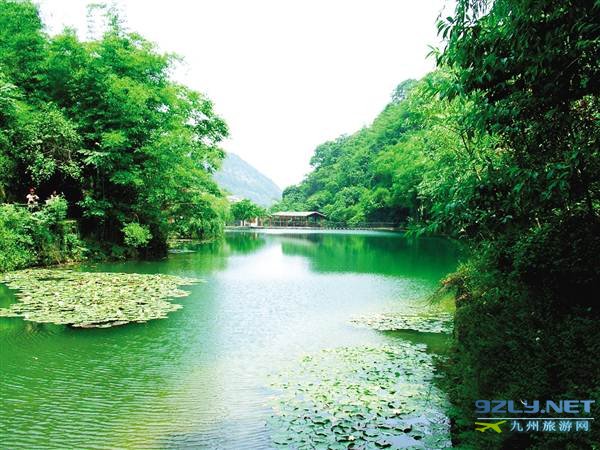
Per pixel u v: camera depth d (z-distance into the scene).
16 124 18.16
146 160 21.42
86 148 20.61
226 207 38.72
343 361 7.12
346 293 13.25
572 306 4.38
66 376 6.51
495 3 4.02
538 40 3.73
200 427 4.97
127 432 4.86
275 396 5.77
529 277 4.90
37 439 4.71
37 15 21.73
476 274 6.70
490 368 4.36
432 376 6.42
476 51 4.21
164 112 22.88
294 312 10.69
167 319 9.84
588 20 3.42
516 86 4.27
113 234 21.84
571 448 2.96
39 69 20.53
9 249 16.12
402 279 16.06
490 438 3.74
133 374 6.61
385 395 5.73
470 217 5.50
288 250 29.84
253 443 4.58
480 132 4.78
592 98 4.57
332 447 4.48
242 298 12.35
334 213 78.50
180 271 17.69
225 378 6.43
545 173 4.24
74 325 9.05
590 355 3.51
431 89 4.93
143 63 21.83
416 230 6.14
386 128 88.19
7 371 6.69
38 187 20.06
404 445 4.50
